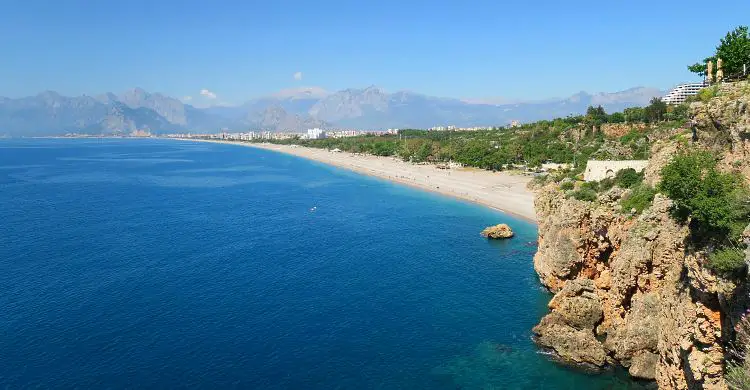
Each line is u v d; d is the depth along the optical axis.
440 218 129.88
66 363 52.94
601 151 154.88
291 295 72.94
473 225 120.44
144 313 66.12
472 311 66.06
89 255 94.56
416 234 111.88
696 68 78.25
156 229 118.62
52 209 145.75
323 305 68.94
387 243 103.88
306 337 59.19
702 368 34.12
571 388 47.94
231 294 73.38
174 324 62.69
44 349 55.94
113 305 68.94
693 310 35.75
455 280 78.69
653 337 47.19
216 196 174.12
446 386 48.84
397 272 83.44
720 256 31.00
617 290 53.16
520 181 181.62
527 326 61.12
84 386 48.66
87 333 60.06
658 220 47.38
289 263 89.50
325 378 50.44
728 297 31.42
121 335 59.53
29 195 174.38
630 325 49.19
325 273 83.44
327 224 124.50
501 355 54.28
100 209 146.25
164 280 79.81
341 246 101.75
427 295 72.31
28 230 116.50
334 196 172.62
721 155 41.06
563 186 79.06
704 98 45.88
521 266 85.31
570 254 65.06
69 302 69.94
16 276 81.38
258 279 80.38
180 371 51.53
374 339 58.59
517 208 137.25
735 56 66.62
